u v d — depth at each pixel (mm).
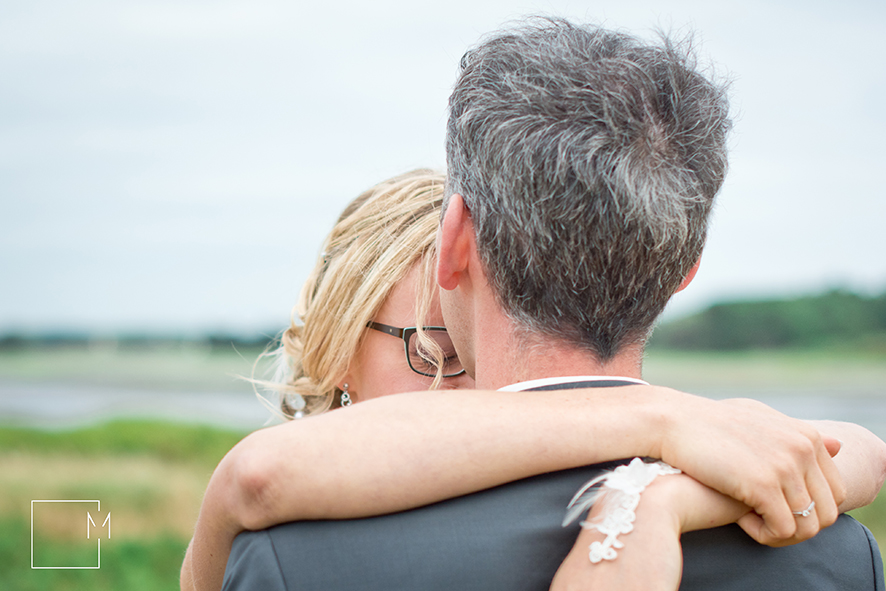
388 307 2148
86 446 13648
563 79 1065
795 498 991
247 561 1008
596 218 1044
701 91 1118
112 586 6430
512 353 1149
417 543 992
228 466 1076
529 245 1072
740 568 1054
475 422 1052
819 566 1092
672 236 1075
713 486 1013
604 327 1115
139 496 9672
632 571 923
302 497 1000
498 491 1046
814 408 22375
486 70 1128
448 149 1207
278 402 2566
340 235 2311
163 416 19609
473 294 1205
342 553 988
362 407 1109
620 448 1048
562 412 1068
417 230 2127
